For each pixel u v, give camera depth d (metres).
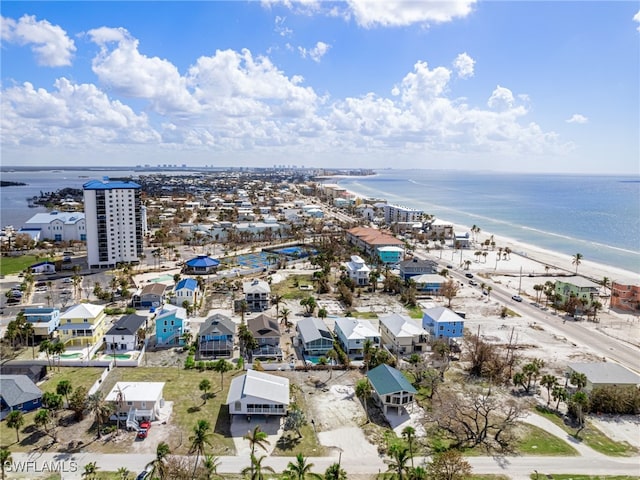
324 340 102.38
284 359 100.00
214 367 91.81
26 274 160.50
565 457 66.88
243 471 57.62
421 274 167.75
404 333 104.00
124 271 165.38
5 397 74.62
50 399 72.69
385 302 142.88
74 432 69.50
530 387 89.31
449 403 77.38
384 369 83.94
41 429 70.00
